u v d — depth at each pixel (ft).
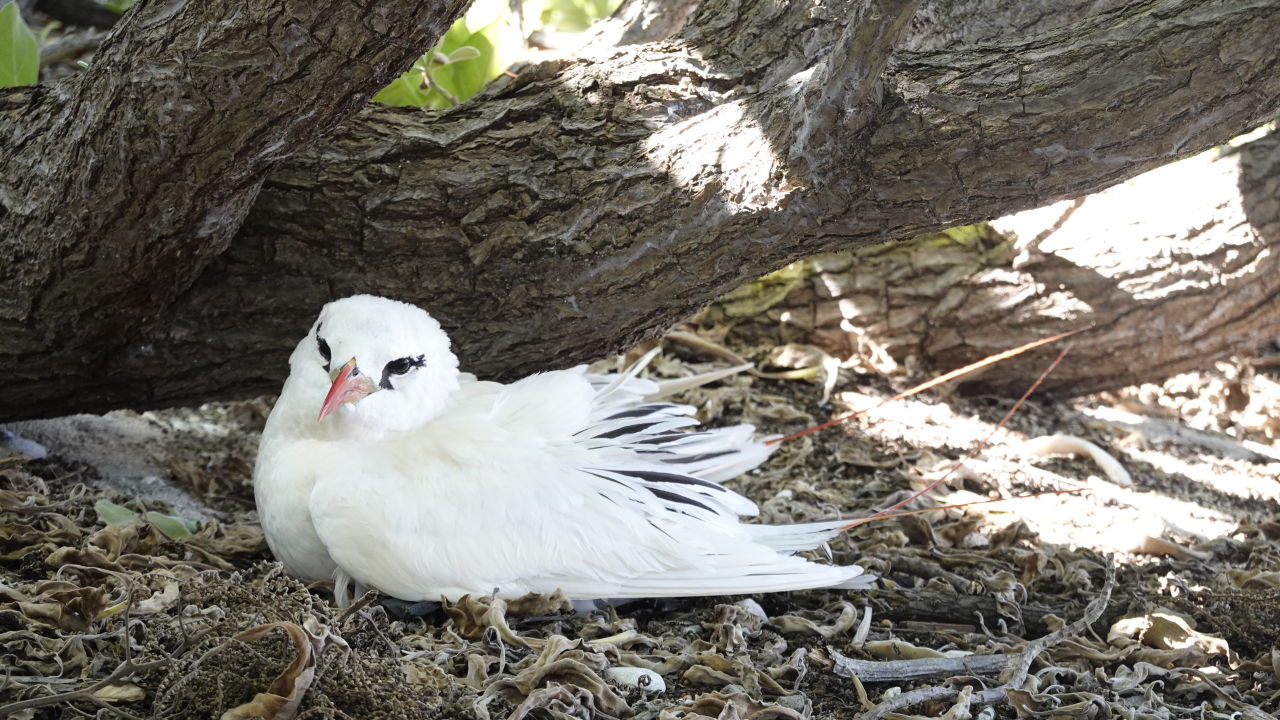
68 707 10.02
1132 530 17.02
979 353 20.89
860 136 12.66
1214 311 19.86
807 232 13.56
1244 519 17.74
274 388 15.70
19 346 14.15
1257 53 12.08
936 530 16.51
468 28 20.07
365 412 13.19
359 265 14.79
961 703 11.50
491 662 11.60
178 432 18.07
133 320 14.24
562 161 14.61
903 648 12.84
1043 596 14.88
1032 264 20.22
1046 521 17.44
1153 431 21.99
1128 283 19.92
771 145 13.25
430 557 12.59
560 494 12.89
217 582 11.20
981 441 19.80
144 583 12.18
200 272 14.25
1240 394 23.49
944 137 12.64
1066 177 12.81
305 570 13.58
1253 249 19.47
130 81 11.96
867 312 20.89
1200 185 19.90
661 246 14.08
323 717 9.73
